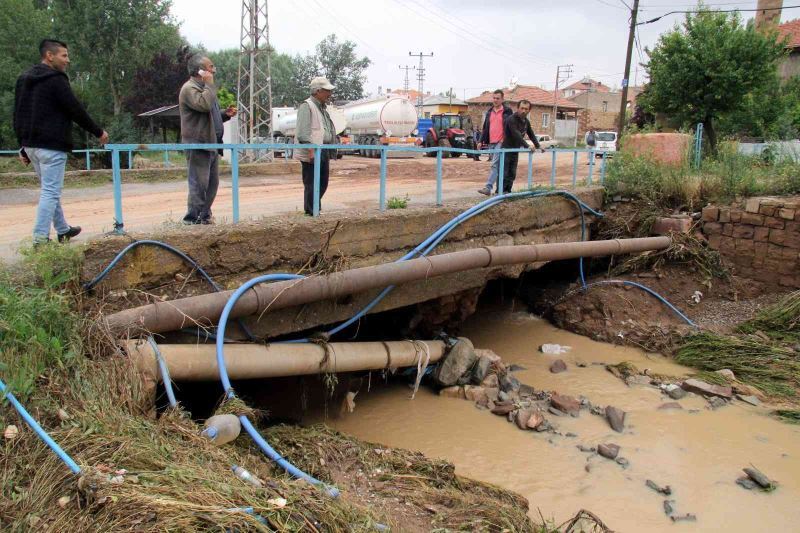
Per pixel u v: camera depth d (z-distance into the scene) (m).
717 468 5.97
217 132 6.23
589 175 11.15
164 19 35.50
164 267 5.19
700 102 20.38
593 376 8.14
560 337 9.63
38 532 2.86
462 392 7.54
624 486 5.66
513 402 7.29
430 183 13.12
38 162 5.20
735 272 10.01
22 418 3.44
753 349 8.36
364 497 4.44
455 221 7.66
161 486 3.20
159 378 4.48
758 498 5.50
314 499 3.54
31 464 3.22
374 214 6.87
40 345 3.84
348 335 8.04
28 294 4.23
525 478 5.75
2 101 27.19
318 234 6.26
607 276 10.69
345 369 6.47
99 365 4.13
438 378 7.72
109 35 33.69
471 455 6.17
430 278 7.54
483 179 14.11
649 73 21.64
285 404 6.88
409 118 25.92
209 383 6.13
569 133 49.94
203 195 6.11
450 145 26.06
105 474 3.17
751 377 7.92
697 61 19.91
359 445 5.38
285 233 5.98
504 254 7.70
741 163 11.55
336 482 4.62
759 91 20.45
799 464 6.05
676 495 5.52
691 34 20.47
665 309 9.73
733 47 19.50
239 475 3.64
